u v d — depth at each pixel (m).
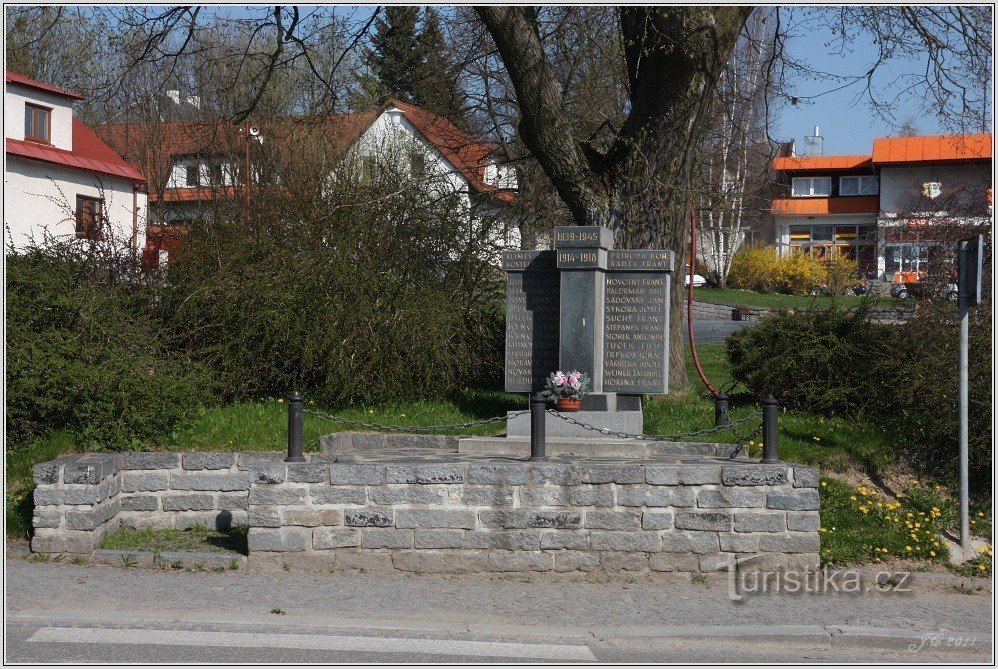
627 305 13.60
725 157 24.12
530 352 13.84
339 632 7.44
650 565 9.46
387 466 9.55
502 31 15.33
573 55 18.88
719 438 12.79
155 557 9.66
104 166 31.03
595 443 12.30
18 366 11.89
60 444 11.77
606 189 16.06
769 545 9.41
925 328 13.29
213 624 7.59
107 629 7.36
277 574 9.38
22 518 10.59
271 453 10.99
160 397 12.18
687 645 7.47
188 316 15.01
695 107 15.41
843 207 61.34
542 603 8.55
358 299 15.15
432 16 18.55
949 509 11.17
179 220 22.50
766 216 61.97
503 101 20.38
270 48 22.62
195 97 30.06
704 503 9.44
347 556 9.55
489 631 7.64
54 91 29.23
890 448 12.36
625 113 22.12
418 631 7.56
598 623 7.95
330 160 20.73
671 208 15.71
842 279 48.59
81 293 14.45
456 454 12.05
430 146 24.20
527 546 9.49
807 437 12.86
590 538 9.48
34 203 28.64
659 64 15.06
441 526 9.53
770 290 52.12
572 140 15.90
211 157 27.19
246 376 14.80
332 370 14.55
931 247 14.87
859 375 13.75
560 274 13.53
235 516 10.82
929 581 9.54
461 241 17.33
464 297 16.77
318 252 15.64
